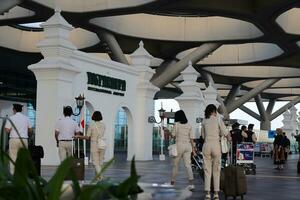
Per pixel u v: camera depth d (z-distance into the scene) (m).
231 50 43.56
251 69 52.06
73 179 2.55
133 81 26.33
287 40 35.16
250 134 19.53
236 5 28.45
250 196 11.80
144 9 28.14
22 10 30.70
